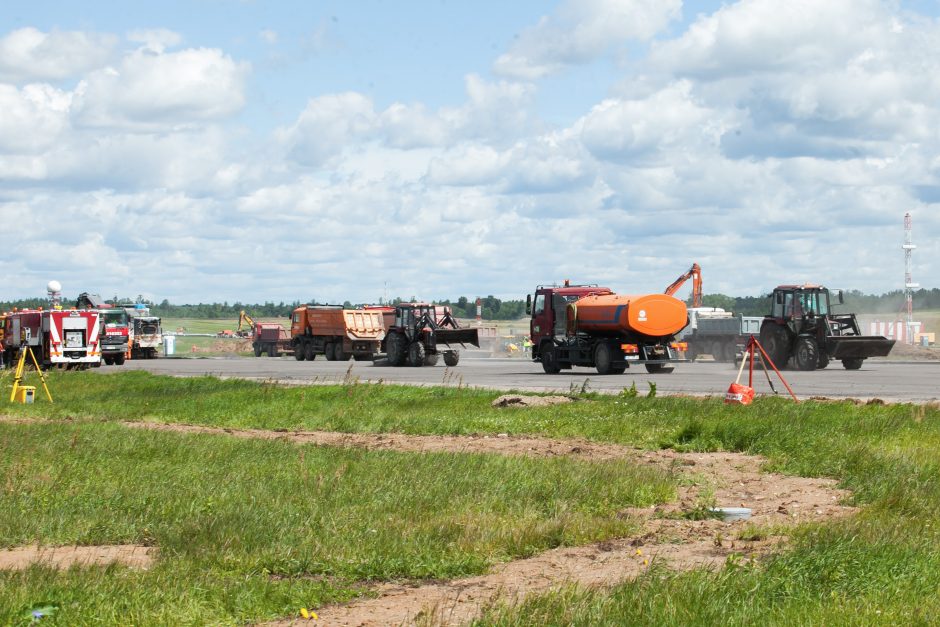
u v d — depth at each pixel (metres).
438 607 7.46
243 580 8.05
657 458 16.02
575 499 11.77
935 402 23.64
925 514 10.44
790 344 42.16
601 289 45.59
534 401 24.11
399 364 51.75
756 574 7.62
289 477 13.55
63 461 15.33
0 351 59.59
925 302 138.88
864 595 7.21
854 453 14.75
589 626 6.52
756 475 14.27
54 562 8.91
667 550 9.34
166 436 18.78
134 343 71.75
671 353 39.06
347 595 7.88
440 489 12.27
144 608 7.16
